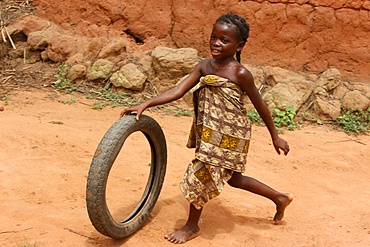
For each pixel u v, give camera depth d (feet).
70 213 15.53
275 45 29.14
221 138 13.44
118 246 13.83
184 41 30.27
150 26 30.53
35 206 15.89
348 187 19.08
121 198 16.65
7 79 28.86
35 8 32.63
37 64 30.68
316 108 26.63
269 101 26.63
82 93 28.09
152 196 15.07
